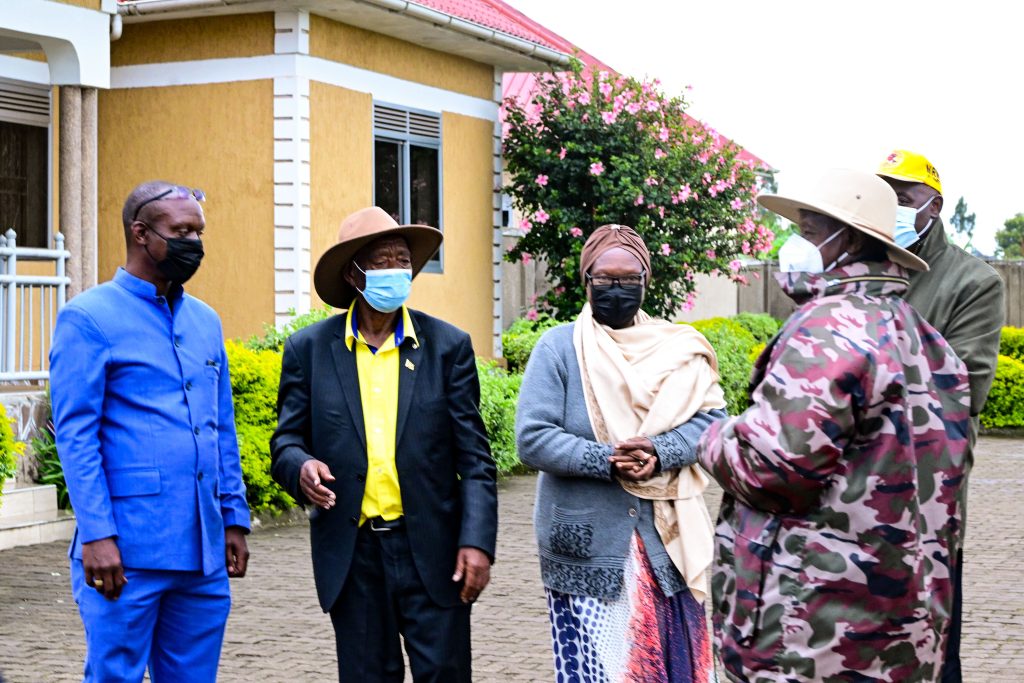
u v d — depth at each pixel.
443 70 16.67
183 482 4.36
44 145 14.24
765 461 3.38
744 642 3.51
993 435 19.59
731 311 25.98
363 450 4.54
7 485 10.03
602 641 4.48
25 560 9.09
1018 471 15.10
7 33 11.73
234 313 14.34
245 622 7.59
